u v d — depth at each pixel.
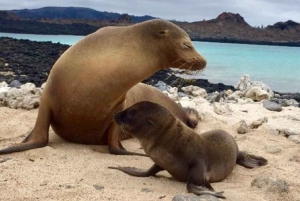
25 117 3.40
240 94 5.48
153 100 3.38
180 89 5.79
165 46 2.75
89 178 2.33
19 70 7.80
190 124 3.48
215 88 6.96
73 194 2.11
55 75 2.76
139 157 2.78
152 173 2.48
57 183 2.22
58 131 2.89
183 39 2.77
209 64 13.81
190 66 2.77
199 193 2.21
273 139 3.23
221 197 2.17
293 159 2.83
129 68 2.68
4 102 3.71
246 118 3.83
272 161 2.79
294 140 3.18
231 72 11.34
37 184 2.20
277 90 8.09
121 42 2.73
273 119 3.79
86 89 2.68
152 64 2.75
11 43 14.12
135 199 2.10
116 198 2.10
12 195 2.08
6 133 3.09
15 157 2.58
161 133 2.42
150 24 2.76
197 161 2.42
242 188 2.37
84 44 2.76
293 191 2.32
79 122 2.78
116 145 2.85
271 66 14.00
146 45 2.74
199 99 4.55
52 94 2.77
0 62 8.89
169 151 2.42
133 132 2.46
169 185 2.36
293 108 4.39
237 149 2.72
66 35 42.66
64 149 2.77
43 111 2.80
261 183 2.36
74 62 2.73
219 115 3.86
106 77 2.67
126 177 2.40
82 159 2.59
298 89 8.35
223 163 2.52
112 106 2.75
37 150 2.68
